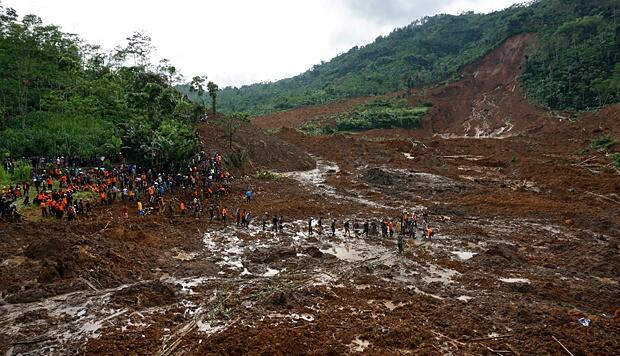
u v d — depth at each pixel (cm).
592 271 2306
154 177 3619
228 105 14862
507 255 2489
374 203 3819
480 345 1514
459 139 7556
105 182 3153
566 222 3189
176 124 4281
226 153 4569
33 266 1912
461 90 11288
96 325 1555
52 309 1656
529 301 1906
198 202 3119
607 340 1548
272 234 2812
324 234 2884
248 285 1988
